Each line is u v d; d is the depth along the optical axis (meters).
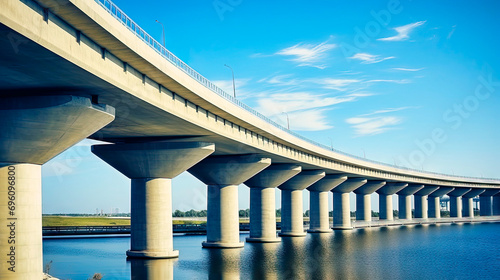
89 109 33.66
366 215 135.62
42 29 24.53
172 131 50.22
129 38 30.53
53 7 24.61
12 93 33.59
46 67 28.08
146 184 53.59
